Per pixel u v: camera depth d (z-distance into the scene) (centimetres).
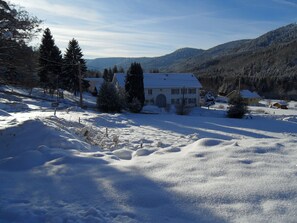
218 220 410
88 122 2152
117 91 4122
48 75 4753
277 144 749
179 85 5997
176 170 584
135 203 467
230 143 761
